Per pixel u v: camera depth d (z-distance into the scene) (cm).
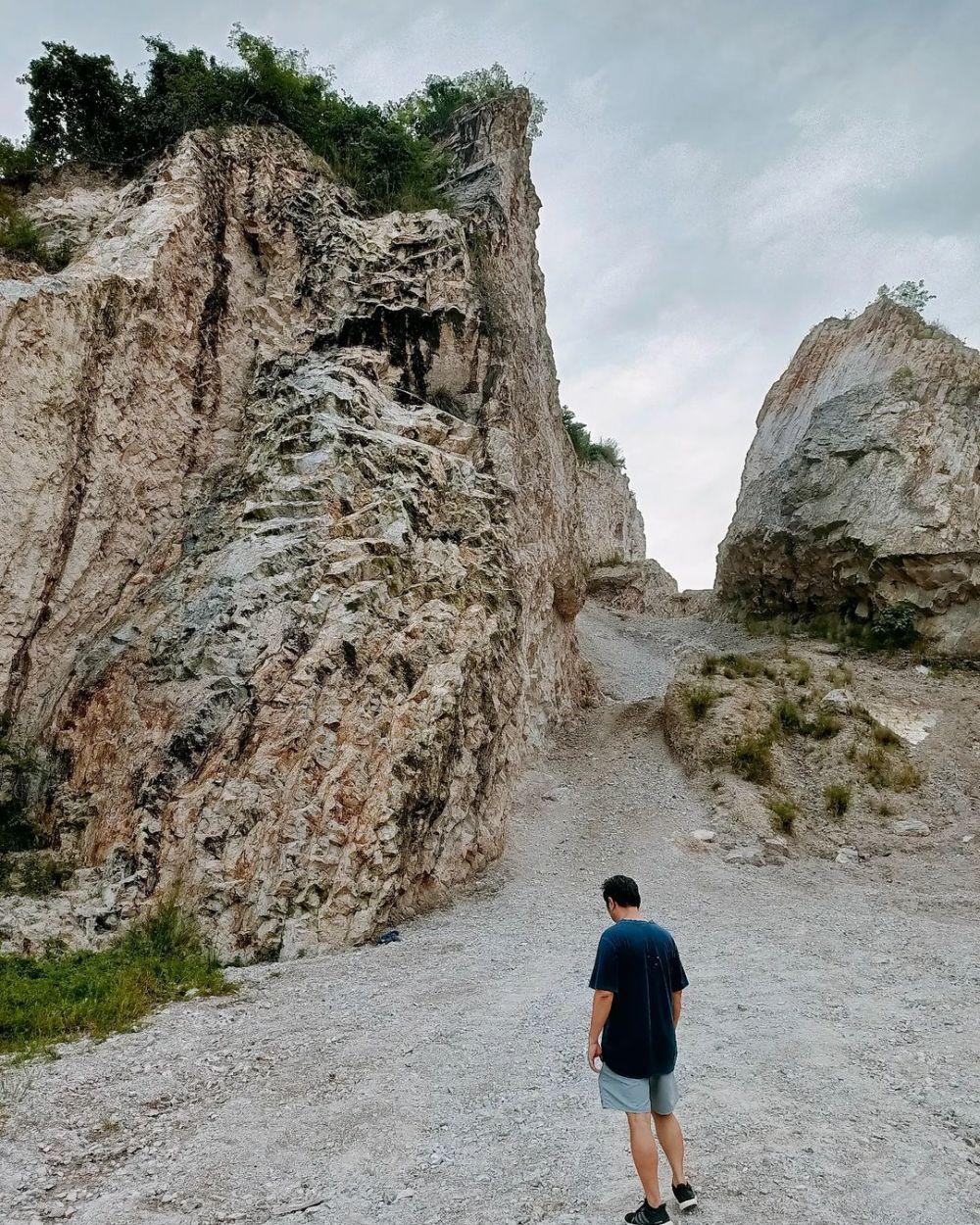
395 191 1981
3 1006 726
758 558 2650
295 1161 477
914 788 1488
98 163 1788
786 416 3033
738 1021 675
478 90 2642
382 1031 687
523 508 1830
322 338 1582
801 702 1741
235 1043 674
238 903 949
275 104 1864
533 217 2597
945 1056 583
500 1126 506
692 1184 414
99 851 1012
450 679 1208
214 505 1366
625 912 435
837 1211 383
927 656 2038
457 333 1677
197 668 1099
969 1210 383
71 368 1249
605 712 2084
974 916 1047
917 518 2172
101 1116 547
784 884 1219
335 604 1170
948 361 2394
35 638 1189
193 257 1507
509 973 846
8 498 1159
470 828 1266
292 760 1043
